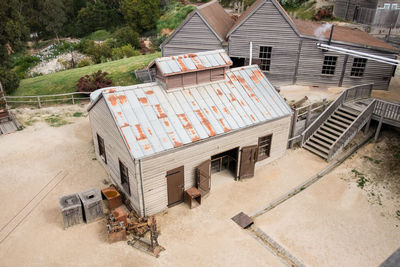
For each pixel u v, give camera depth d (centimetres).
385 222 1434
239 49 2522
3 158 1842
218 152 1512
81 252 1240
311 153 1928
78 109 2517
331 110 2011
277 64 2534
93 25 6419
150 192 1361
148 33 5700
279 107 1722
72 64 4522
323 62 2459
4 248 1254
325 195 1588
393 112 1972
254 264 1211
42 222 1386
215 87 1644
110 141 1508
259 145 1678
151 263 1202
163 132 1373
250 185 1645
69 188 1599
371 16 3453
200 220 1410
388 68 2395
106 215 1427
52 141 2039
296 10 4406
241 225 1389
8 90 2733
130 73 2983
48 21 6025
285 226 1401
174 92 1535
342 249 1294
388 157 1825
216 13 2930
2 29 4919
